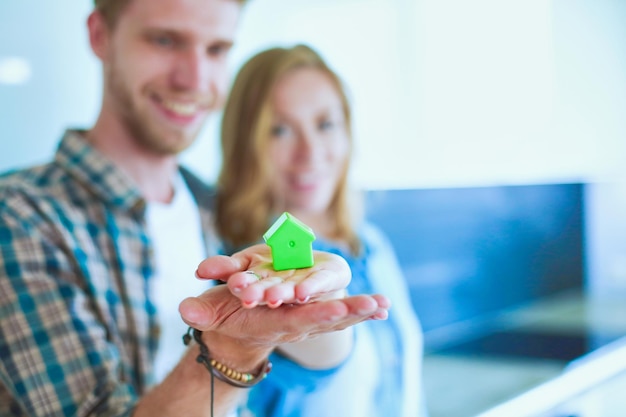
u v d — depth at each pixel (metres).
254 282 0.43
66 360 0.78
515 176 2.26
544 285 2.40
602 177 2.70
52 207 0.90
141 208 0.99
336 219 1.32
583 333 2.30
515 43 2.26
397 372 1.19
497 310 2.16
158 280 1.02
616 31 2.82
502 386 1.80
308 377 0.80
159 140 1.09
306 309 0.44
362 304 0.43
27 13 1.04
